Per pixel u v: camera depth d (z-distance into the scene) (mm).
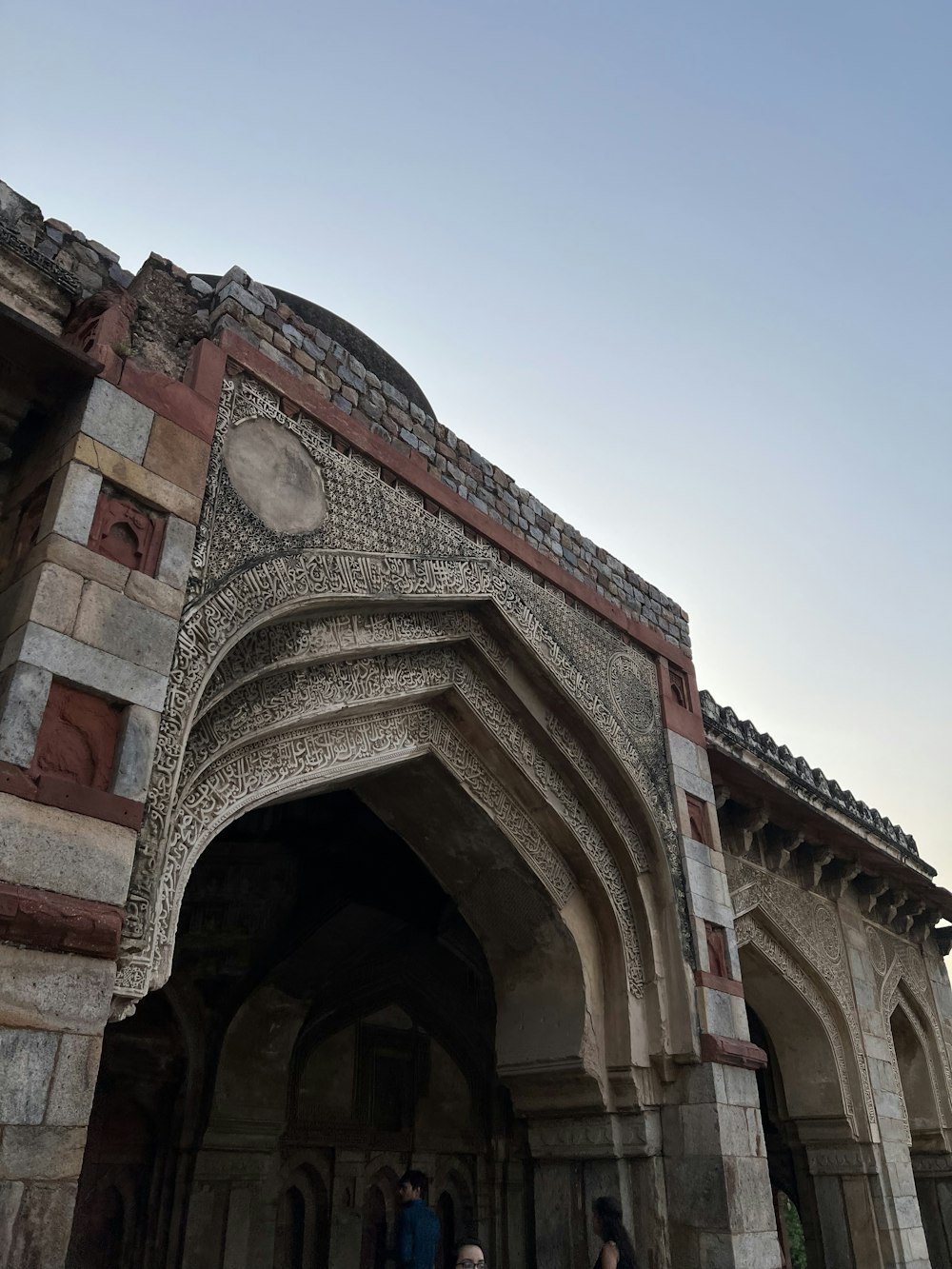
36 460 3875
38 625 3277
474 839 5895
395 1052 7770
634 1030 5676
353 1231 6934
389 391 5613
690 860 6285
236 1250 6012
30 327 3641
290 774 4613
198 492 4047
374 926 6855
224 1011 6523
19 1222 2572
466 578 5473
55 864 2990
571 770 6039
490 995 8148
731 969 6141
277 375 4781
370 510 5043
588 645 6387
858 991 8820
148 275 4578
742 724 8734
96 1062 2879
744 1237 5113
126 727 3365
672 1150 5473
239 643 4277
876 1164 7969
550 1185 5750
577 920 5930
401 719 5367
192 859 3941
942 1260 9336
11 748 3045
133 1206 6047
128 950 3242
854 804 10297
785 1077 8383
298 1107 6922
